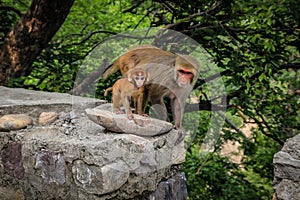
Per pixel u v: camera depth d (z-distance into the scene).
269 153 7.07
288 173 2.32
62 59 5.88
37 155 2.29
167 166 2.44
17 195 2.42
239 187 6.36
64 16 5.16
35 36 5.17
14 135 2.42
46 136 2.37
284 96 6.09
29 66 5.42
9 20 6.25
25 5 7.49
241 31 5.50
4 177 2.47
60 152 2.19
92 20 7.84
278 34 5.48
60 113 2.71
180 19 5.37
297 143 2.33
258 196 6.42
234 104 5.57
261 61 5.21
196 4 5.39
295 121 6.32
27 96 3.15
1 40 6.18
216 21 5.18
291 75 7.09
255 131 7.09
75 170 2.13
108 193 2.10
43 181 2.28
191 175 5.73
